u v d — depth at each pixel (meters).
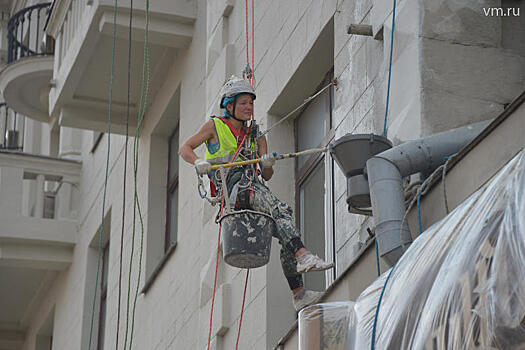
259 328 19.75
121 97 30.62
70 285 36.75
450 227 10.21
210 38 24.91
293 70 20.00
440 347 9.24
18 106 38.06
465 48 15.00
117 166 33.03
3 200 36.09
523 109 11.38
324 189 19.59
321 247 19.50
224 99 14.48
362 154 14.12
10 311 41.84
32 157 36.88
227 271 22.08
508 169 9.84
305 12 19.94
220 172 14.01
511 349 8.63
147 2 24.83
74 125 30.92
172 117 29.16
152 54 28.62
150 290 27.72
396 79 15.23
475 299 9.05
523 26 15.58
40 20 45.12
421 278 10.12
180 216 26.28
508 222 9.20
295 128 21.20
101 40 27.84
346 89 17.67
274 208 14.02
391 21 15.78
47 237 36.50
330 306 12.49
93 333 34.22
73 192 37.94
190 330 23.77
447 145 13.62
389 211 13.30
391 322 10.28
